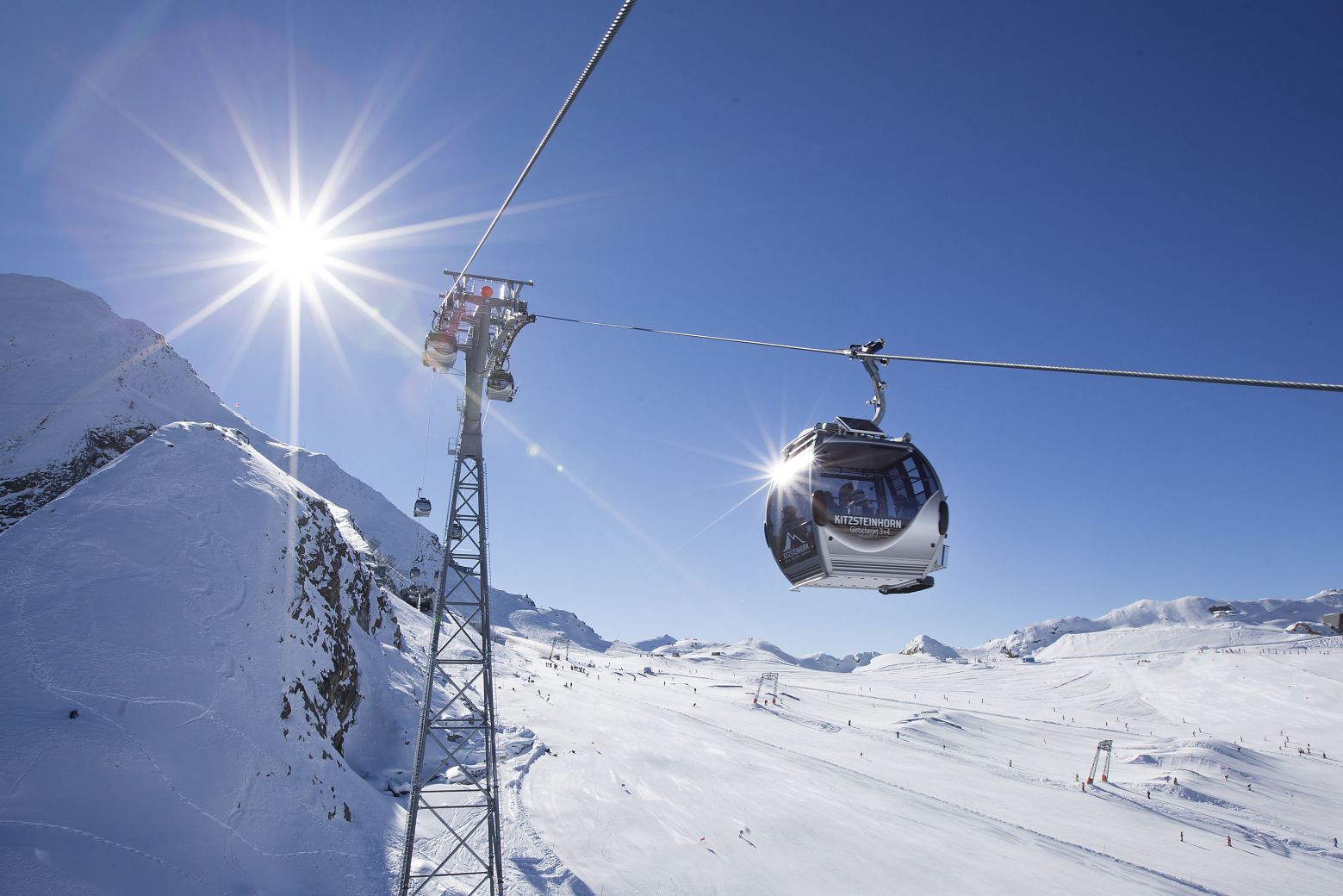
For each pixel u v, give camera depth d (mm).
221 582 25578
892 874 34188
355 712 34375
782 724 83062
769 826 38500
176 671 21609
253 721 22844
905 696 144875
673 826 36125
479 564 22672
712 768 49750
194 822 18500
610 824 34969
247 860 19047
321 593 31828
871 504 11953
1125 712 127125
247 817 20203
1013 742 89125
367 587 49062
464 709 53812
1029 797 58531
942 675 183625
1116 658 180375
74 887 14781
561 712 62625
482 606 22578
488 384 22750
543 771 41875
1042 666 187500
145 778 18312
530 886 26375
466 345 22516
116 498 25734
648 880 29312
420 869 24703
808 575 12492
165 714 20297
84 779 17188
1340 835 60062
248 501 29938
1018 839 43531
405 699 40062
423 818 29609
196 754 20141
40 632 19953
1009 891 34188
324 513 36719
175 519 26375
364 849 23703
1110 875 39281
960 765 69500
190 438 30984
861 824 41406
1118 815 56031
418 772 20625
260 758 22094
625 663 194125
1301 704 115562
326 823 23094
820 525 11742
